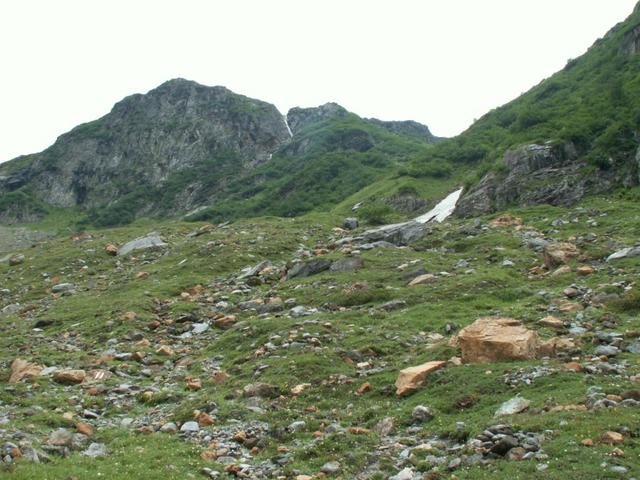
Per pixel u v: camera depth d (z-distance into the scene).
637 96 73.25
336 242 51.41
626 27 102.69
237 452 16.19
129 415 19.97
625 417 14.18
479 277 33.66
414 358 22.48
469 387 18.31
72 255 60.72
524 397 16.95
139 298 39.03
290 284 38.88
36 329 35.78
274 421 18.31
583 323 24.06
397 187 98.62
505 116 120.00
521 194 66.00
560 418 14.66
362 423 17.56
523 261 38.28
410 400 18.67
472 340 20.92
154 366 26.48
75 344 30.83
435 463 13.98
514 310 27.06
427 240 49.12
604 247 37.44
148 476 14.03
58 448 15.77
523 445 13.60
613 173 62.06
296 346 25.38
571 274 32.69
